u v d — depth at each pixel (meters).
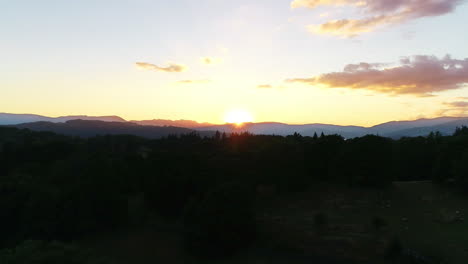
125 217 54.97
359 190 59.22
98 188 53.31
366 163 59.09
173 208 57.09
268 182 63.09
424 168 71.69
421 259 36.28
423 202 52.34
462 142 60.84
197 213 47.09
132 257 45.12
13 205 50.81
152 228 53.66
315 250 42.81
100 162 59.03
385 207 51.41
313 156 67.19
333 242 43.41
